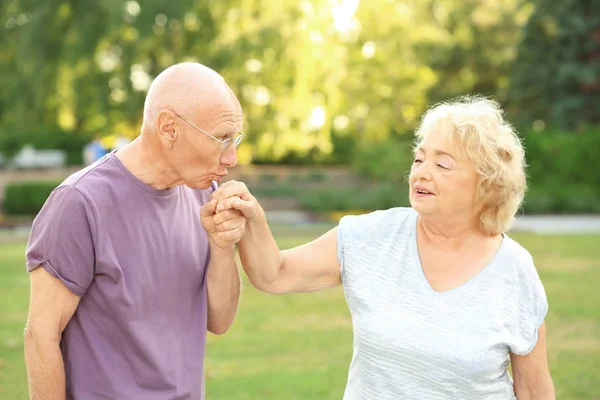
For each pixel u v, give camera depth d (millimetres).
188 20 19547
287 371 5695
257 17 19375
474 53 32875
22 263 10977
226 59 18859
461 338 2432
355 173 24312
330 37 22375
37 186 20734
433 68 31969
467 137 2463
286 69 19188
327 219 20094
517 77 30062
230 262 2625
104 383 2418
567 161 23859
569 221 19938
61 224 2326
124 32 19328
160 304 2475
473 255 2545
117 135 19891
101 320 2420
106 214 2383
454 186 2480
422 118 2627
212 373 5617
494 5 33031
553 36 29219
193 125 2363
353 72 24750
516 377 2619
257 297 8633
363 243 2615
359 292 2562
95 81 19406
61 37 19281
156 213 2479
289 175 23875
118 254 2398
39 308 2338
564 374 5590
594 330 6969
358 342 2564
